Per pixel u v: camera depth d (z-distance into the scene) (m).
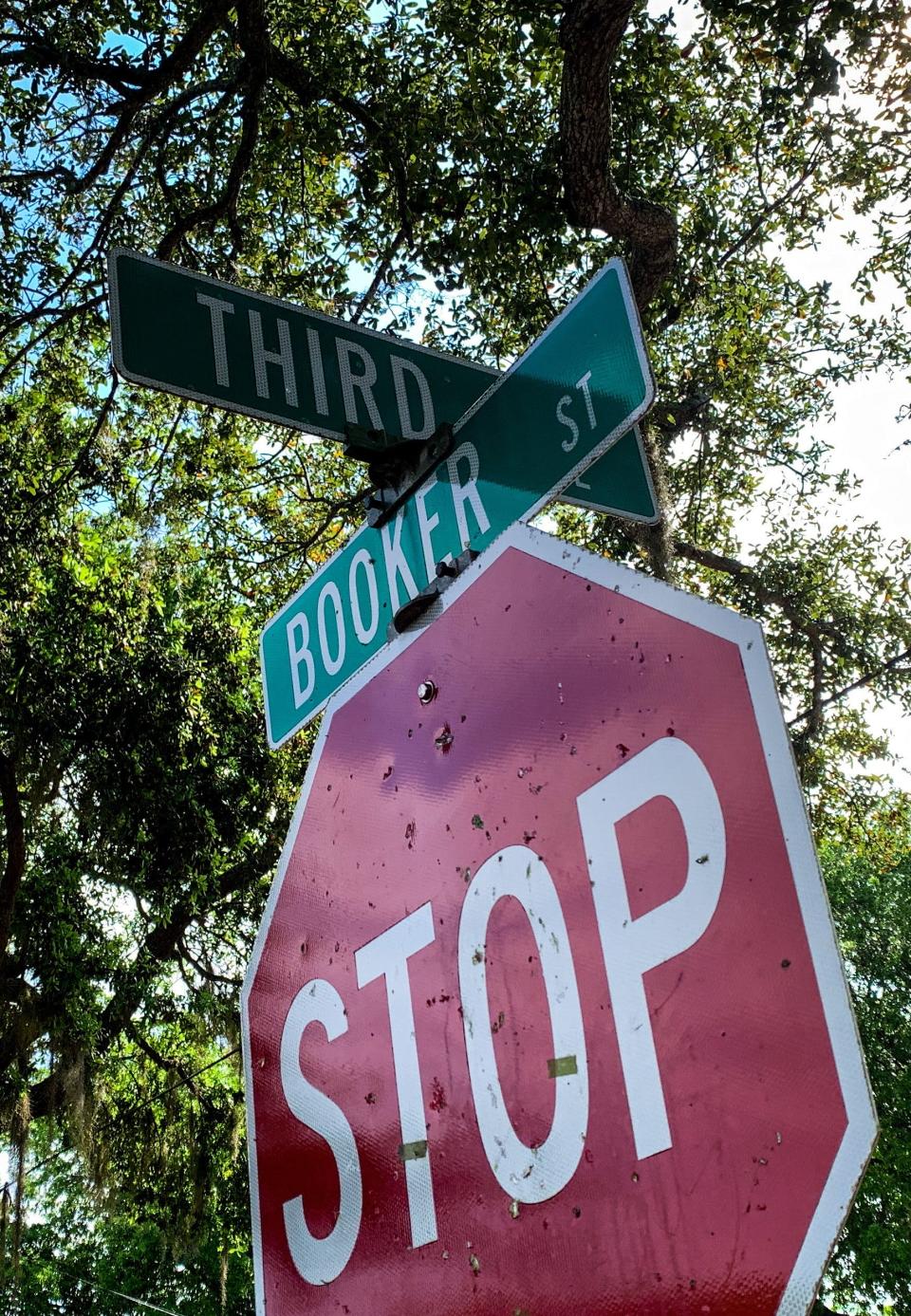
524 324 7.88
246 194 8.52
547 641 1.25
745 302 9.44
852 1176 0.76
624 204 6.65
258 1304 1.38
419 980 1.28
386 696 1.51
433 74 7.59
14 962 10.53
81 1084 10.43
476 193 7.04
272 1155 1.44
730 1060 0.87
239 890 11.11
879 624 11.23
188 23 7.59
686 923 0.95
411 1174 1.20
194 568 10.37
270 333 2.03
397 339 2.17
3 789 9.47
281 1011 1.52
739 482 11.34
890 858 12.19
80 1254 21.38
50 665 8.94
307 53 7.34
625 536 9.20
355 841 1.48
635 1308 0.89
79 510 9.77
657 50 7.12
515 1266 1.03
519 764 1.23
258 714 10.09
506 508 1.67
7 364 7.71
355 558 1.99
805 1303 0.75
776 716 0.93
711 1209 0.85
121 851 9.76
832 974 0.82
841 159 8.11
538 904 1.13
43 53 6.75
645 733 1.06
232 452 8.99
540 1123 1.04
